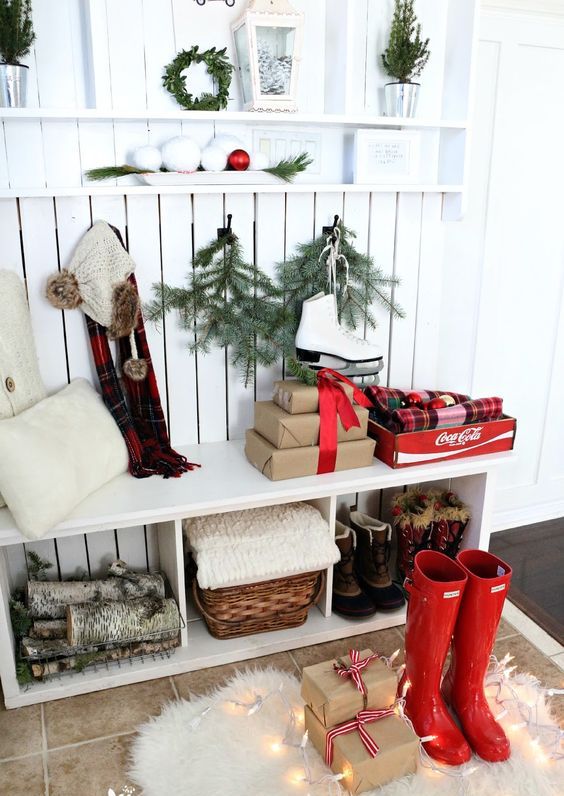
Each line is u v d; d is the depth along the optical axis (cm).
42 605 197
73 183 195
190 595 229
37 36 182
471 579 168
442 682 188
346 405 202
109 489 193
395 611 223
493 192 253
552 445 295
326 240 218
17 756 171
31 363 190
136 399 210
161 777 163
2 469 164
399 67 206
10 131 186
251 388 228
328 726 164
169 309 208
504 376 278
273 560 197
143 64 193
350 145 220
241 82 201
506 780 162
